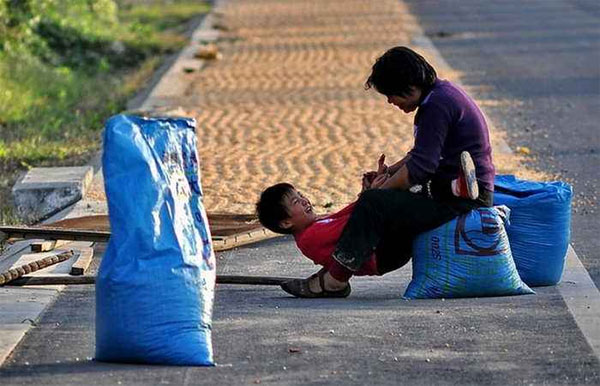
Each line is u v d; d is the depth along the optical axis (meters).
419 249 16.28
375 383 12.76
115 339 13.22
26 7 44.06
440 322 15.05
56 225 21.42
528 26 57.94
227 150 28.97
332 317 15.41
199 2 75.25
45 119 35.25
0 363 13.74
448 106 15.58
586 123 32.81
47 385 12.80
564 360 13.52
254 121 33.28
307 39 54.22
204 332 13.38
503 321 15.09
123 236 13.12
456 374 13.05
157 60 49.06
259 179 25.55
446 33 55.78
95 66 48.19
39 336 14.96
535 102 36.53
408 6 69.38
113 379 12.89
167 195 13.26
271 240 20.80
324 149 28.88
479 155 15.94
